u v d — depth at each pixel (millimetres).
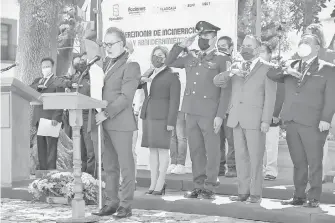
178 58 6398
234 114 5914
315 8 9523
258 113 5770
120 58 5594
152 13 8109
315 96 5453
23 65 9734
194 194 6207
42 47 9742
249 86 5828
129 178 5543
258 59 5871
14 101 7309
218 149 6148
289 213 5285
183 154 7809
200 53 6250
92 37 8570
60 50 10055
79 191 5383
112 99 5477
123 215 5559
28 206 6535
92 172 7367
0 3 10961
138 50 8188
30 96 7352
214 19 7715
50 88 8000
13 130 7277
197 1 7816
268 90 5695
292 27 9711
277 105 6480
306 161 5602
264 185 6582
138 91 7223
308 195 5547
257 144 5777
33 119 8258
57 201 6680
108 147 5648
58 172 6988
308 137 5438
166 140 6375
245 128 5785
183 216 5766
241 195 5961
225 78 5852
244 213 5605
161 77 6430
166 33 8031
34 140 9062
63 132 9086
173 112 6309
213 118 6090
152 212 6016
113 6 8352
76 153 5348
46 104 5156
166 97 6391
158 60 6484
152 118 6391
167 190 7078
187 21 7898
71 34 9930
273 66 5684
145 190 6980
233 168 7371
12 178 7250
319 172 5484
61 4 9977
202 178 6246
